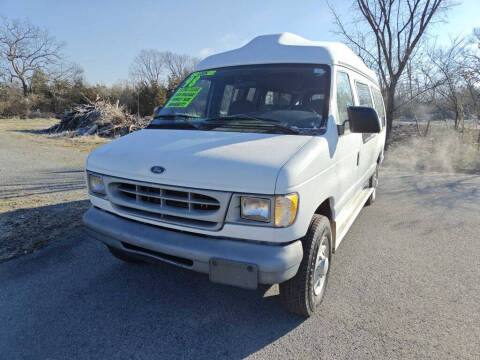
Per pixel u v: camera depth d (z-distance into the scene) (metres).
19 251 4.42
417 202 7.01
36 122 38.66
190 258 2.62
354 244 4.84
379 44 16.14
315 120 3.21
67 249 4.51
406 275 3.96
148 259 2.94
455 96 15.25
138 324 3.03
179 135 3.23
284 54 3.79
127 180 2.90
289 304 2.97
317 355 2.67
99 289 3.58
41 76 57.50
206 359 2.63
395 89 16.84
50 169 10.28
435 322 3.09
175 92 4.12
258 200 2.45
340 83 3.66
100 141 17.72
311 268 2.89
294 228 2.52
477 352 2.71
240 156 2.62
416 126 18.73
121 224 3.01
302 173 2.54
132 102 41.41
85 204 6.42
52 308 3.25
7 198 6.81
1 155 12.82
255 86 3.64
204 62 4.32
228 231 2.56
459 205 6.79
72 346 2.75
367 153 5.04
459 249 4.69
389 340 2.84
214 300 3.41
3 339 2.82
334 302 3.39
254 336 2.88
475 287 3.70
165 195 2.75
